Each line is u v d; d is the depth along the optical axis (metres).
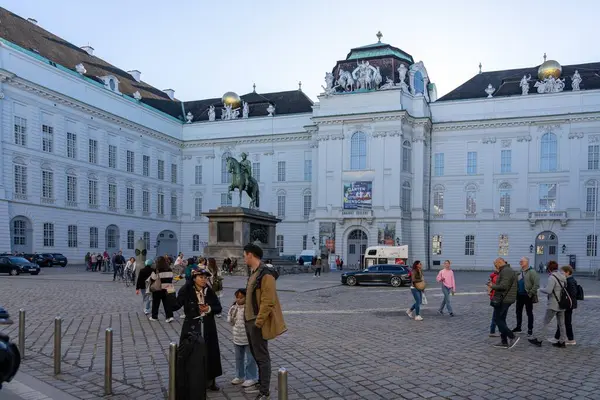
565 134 56.06
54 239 49.66
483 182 59.06
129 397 7.36
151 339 11.49
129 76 68.75
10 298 19.22
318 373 8.81
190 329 7.30
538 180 56.91
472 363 9.57
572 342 11.30
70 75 51.88
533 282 12.27
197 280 7.54
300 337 12.09
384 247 43.16
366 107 59.00
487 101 59.28
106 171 57.03
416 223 58.75
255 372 7.90
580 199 55.16
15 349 5.69
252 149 68.19
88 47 62.19
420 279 15.25
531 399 7.47
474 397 7.54
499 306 10.92
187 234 70.62
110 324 13.44
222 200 69.06
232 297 21.12
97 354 9.97
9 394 7.26
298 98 70.44
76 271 41.19
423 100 59.47
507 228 57.81
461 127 59.94
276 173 67.00
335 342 11.50
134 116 61.72
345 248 58.88
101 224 56.09
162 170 67.50
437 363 9.55
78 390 7.64
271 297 6.94
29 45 50.41
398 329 13.45
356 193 58.56
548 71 57.59
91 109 54.31
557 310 11.02
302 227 65.44
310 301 20.55
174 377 6.48
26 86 46.28
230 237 34.66
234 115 70.00
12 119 45.16
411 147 59.41
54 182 49.84
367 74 60.19
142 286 14.84
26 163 46.59
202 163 70.50
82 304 17.61
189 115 72.19
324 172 60.12
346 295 23.66
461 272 54.53
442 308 16.78
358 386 8.05
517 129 57.91
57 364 8.45
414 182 59.16
